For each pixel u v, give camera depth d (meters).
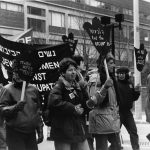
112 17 63.81
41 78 9.10
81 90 6.59
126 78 9.78
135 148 9.73
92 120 7.22
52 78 9.10
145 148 11.22
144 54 16.66
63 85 6.36
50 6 53.41
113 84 7.43
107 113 7.17
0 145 8.90
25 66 6.00
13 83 6.26
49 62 9.10
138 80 20.73
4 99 6.15
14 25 49.16
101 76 7.27
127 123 9.72
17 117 6.01
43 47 9.43
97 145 7.27
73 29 54.31
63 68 6.41
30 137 6.16
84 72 8.59
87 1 58.44
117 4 65.94
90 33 7.43
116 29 51.34
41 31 52.00
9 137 6.11
